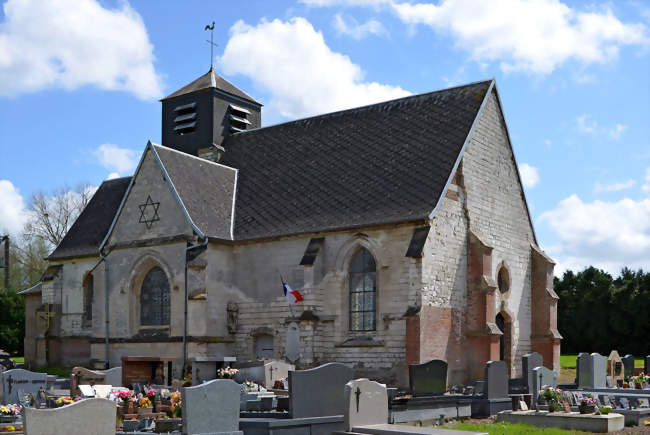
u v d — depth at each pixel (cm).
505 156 4412
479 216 4088
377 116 4481
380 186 4003
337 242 3878
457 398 2827
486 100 4175
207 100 5144
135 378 4097
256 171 4703
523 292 4447
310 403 2212
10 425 2195
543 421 2591
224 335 4097
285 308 3972
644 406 2945
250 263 4144
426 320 3584
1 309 6925
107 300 4400
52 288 4969
